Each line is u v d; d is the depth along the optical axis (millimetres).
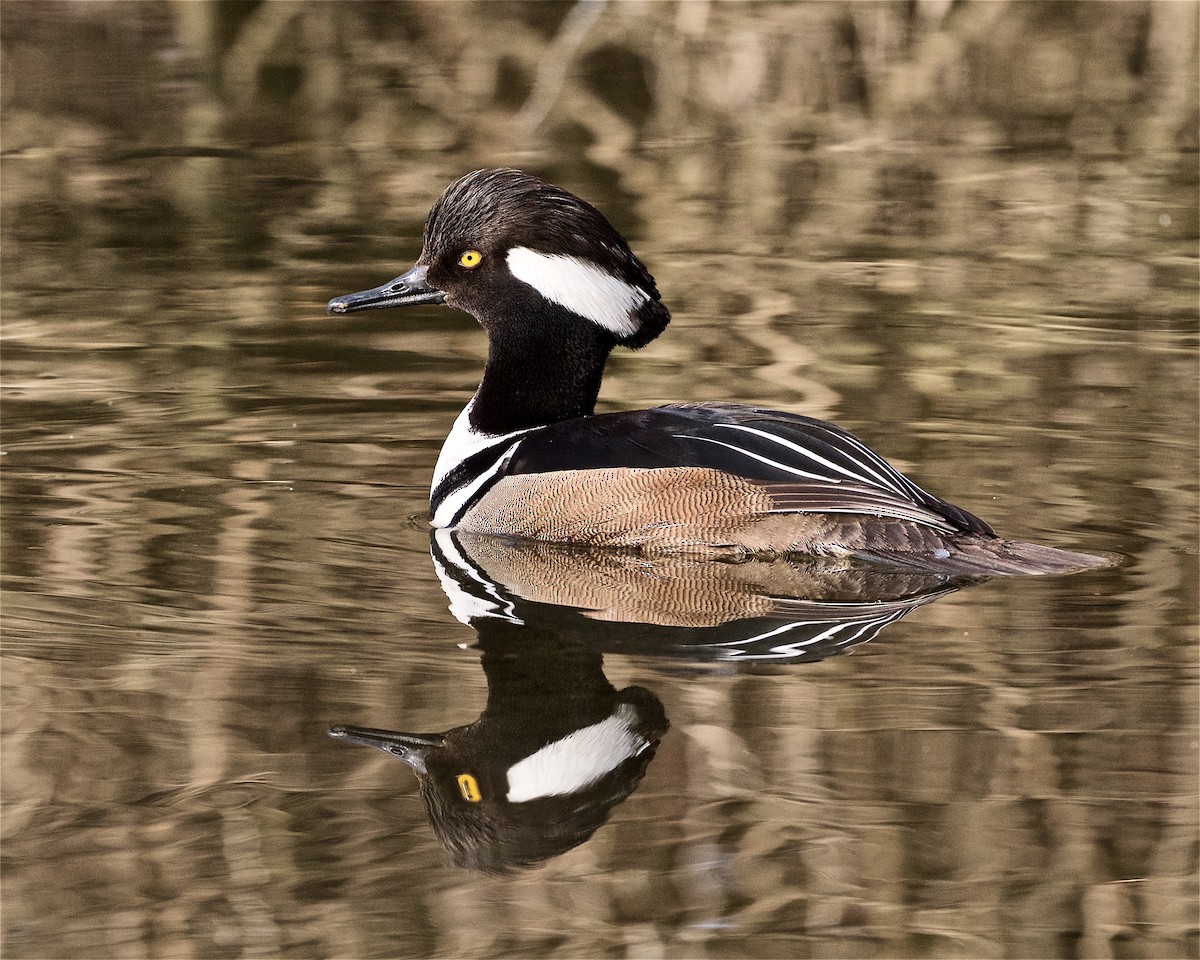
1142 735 8117
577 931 6777
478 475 11727
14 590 10023
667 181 22188
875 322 16422
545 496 11203
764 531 10742
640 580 10516
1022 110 26359
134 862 7141
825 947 6684
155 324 16312
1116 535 11086
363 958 6582
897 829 7402
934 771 7828
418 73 27781
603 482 11070
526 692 8711
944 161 23422
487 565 10766
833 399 14133
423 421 13797
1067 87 27516
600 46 28328
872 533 10555
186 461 12680
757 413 11367
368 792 7730
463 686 8797
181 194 21344
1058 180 22359
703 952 6625
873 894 7000
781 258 18719
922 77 27438
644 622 9727
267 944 6602
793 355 15383
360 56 28672
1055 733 8148
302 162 22938
